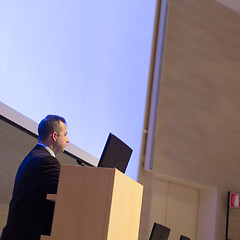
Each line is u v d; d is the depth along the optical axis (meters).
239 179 7.89
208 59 7.98
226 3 8.37
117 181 1.84
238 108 8.15
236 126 8.05
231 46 8.31
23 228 2.08
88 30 4.75
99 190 1.82
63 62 4.25
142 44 6.52
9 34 3.38
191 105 7.62
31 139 3.57
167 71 7.45
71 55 4.40
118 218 1.88
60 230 1.81
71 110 4.43
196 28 7.93
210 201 7.70
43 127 2.45
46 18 3.90
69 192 1.85
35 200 2.11
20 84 3.56
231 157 7.89
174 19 7.68
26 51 3.62
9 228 2.09
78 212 1.82
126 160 2.49
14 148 3.41
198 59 7.86
